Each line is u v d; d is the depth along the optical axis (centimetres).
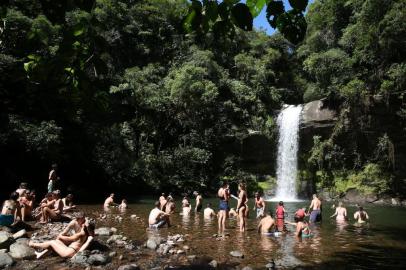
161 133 3400
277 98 3875
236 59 3962
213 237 1098
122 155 2820
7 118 2027
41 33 383
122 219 1464
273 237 1117
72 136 2569
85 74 360
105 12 3266
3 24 380
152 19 4003
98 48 350
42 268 710
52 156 2209
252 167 3350
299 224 1153
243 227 1223
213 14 302
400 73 2500
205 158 3159
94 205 2052
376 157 2844
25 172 2358
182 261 792
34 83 376
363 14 2662
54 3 333
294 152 3209
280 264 786
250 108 3625
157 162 3072
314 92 3441
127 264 748
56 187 1683
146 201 2464
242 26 289
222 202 1241
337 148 2972
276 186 3238
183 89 3177
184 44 3897
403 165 2723
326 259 843
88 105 392
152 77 3472
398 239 1119
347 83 2916
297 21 292
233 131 3350
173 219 1518
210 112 3425
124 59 3816
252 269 740
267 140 3331
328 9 3384
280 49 4612
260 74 3866
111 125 3019
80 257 756
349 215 1888
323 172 3055
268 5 288
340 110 2936
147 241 939
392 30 2472
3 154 2200
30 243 815
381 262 823
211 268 743
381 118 2748
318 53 3303
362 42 2723
